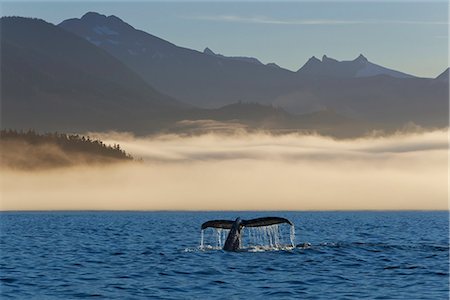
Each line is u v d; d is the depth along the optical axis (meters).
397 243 104.94
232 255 71.75
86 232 139.88
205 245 96.00
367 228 166.38
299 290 52.97
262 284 55.41
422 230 153.12
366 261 68.00
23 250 88.44
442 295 50.91
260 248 76.56
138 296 51.03
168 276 59.66
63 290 53.88
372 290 52.88
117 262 71.19
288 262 66.69
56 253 83.44
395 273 60.84
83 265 69.38
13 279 59.75
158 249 86.50
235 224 75.94
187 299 49.75
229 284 55.50
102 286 55.41
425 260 69.19
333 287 54.19
